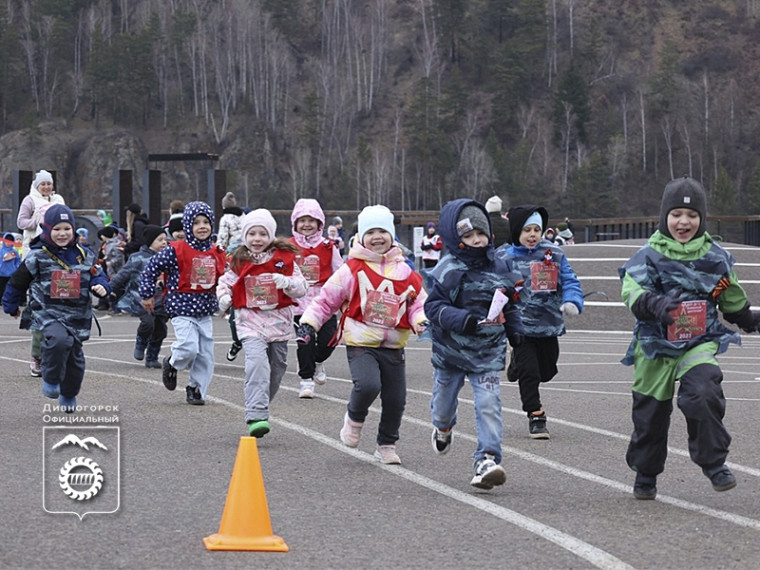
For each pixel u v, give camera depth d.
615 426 14.78
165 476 11.11
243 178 195.25
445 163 190.12
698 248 10.27
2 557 8.01
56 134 193.50
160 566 7.90
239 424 14.52
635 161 197.00
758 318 10.28
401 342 12.19
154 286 16.08
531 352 14.10
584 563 8.13
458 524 9.30
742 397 17.66
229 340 26.86
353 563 8.07
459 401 16.88
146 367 20.78
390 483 11.04
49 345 14.22
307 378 17.06
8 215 51.78
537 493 10.64
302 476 11.33
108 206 186.12
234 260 13.73
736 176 196.62
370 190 188.75
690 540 8.83
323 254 17.98
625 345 27.53
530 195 186.88
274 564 8.02
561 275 14.44
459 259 11.01
